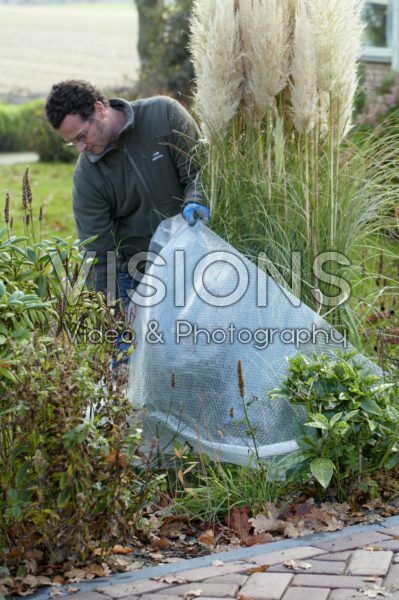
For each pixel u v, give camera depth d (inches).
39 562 121.2
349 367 136.0
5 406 118.8
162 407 150.7
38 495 114.5
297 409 144.6
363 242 181.8
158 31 557.3
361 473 137.9
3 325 122.9
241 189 167.6
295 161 170.6
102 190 171.2
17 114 735.7
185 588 111.5
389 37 471.2
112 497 119.0
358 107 342.3
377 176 180.2
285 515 133.9
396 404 149.2
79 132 163.0
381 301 187.2
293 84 171.3
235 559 120.1
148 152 170.2
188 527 136.8
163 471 150.6
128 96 568.1
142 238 176.4
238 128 174.2
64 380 115.1
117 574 118.9
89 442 116.2
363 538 122.8
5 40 1390.3
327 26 163.0
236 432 146.8
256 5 162.1
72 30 1508.4
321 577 111.2
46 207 418.6
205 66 164.4
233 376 147.8
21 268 139.8
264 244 164.6
